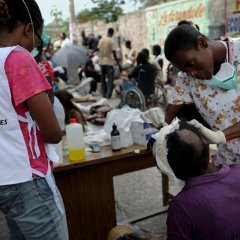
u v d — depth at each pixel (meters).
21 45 1.36
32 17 1.34
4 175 1.28
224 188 1.27
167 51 1.63
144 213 2.91
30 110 1.28
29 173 1.29
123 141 2.40
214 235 1.23
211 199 1.24
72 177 2.28
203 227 1.23
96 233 2.43
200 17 9.81
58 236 1.41
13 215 1.35
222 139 1.54
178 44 1.57
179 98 1.92
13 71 1.24
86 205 2.36
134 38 13.66
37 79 1.27
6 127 1.26
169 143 1.30
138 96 6.47
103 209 2.42
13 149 1.27
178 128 1.36
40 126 1.31
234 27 8.41
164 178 3.01
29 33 1.35
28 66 1.25
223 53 1.71
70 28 13.24
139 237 2.18
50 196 1.37
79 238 2.38
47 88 1.30
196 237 1.25
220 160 1.97
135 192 3.45
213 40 1.75
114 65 9.32
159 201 3.25
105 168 2.36
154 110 1.79
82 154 2.23
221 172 1.31
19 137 1.27
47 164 1.38
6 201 1.33
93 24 17.80
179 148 1.28
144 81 6.90
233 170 1.34
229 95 1.74
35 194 1.32
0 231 2.71
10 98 1.25
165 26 11.49
